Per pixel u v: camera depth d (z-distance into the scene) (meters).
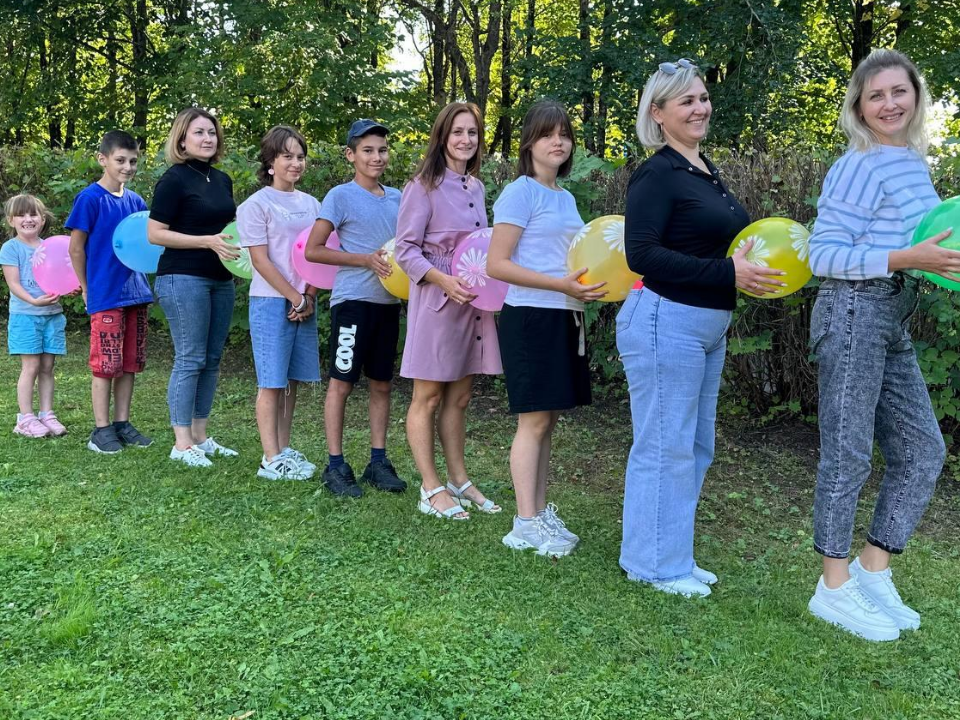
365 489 4.50
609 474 5.09
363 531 3.85
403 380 7.18
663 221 3.10
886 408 3.13
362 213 4.41
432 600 3.18
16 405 6.13
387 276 4.18
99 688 2.53
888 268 2.80
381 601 3.15
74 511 3.96
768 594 3.36
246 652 2.76
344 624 2.96
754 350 5.46
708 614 3.15
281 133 4.63
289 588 3.22
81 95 20.55
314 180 7.36
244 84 16.66
